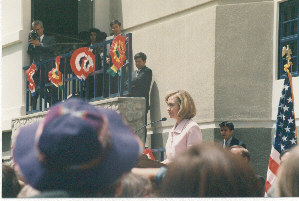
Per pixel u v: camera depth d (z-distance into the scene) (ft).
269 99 29.48
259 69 29.71
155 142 33.45
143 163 12.04
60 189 5.51
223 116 29.89
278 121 24.45
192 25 31.83
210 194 5.95
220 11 30.35
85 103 5.58
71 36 41.60
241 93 29.84
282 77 29.14
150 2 35.12
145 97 32.99
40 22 38.14
